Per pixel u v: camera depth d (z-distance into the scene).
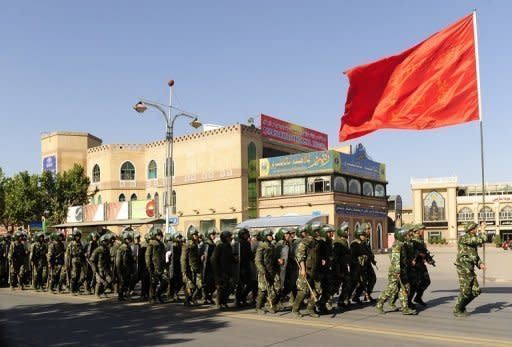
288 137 54.50
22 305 15.17
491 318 11.40
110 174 53.66
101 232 19.17
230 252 13.68
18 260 19.91
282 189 48.12
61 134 57.62
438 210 88.25
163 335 10.31
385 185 54.50
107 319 12.40
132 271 16.00
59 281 18.55
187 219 50.44
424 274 13.04
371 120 15.56
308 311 12.08
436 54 15.18
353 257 13.57
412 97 15.30
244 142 48.28
